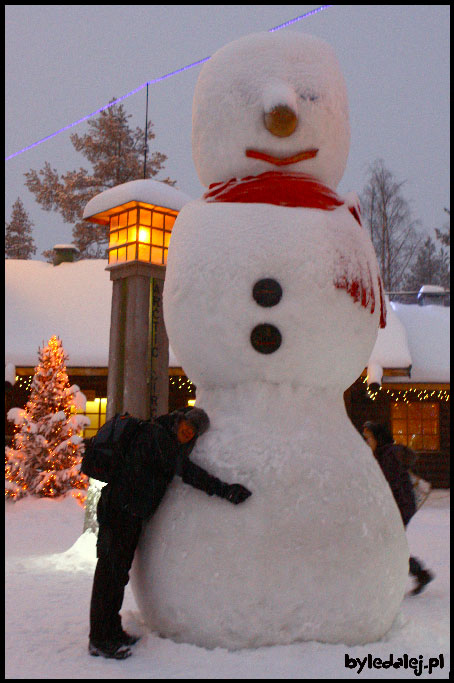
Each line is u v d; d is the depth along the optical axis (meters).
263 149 3.78
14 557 6.64
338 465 3.38
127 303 9.58
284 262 3.48
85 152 33.75
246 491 3.17
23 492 12.23
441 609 4.35
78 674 2.88
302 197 3.68
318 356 3.53
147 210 9.61
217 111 3.88
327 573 3.10
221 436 3.47
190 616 3.14
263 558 3.07
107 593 3.21
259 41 3.92
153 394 9.52
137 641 3.27
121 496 3.25
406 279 37.16
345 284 3.56
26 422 12.99
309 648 3.06
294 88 3.77
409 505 5.27
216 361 3.60
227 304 3.49
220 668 2.90
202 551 3.13
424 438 17.62
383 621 3.33
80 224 32.38
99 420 16.48
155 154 33.62
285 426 3.48
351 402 17.73
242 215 3.61
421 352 17.30
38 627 3.70
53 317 16.70
